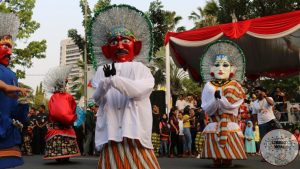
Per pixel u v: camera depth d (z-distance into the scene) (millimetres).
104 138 4109
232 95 7707
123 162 3984
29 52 17453
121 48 4316
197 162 9344
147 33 4504
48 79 9094
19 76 17609
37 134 13172
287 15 11734
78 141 12516
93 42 4523
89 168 8352
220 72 7945
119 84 3816
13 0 17078
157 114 11539
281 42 15383
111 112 4086
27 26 17312
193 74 16469
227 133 7770
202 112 10945
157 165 4094
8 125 4078
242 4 22250
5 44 4363
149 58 4484
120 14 4477
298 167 8039
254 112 9477
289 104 13602
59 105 9039
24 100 4227
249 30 11930
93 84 4320
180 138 11203
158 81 24672
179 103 13500
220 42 8258
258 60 16844
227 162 8133
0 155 4035
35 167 8539
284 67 17250
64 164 9172
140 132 3979
